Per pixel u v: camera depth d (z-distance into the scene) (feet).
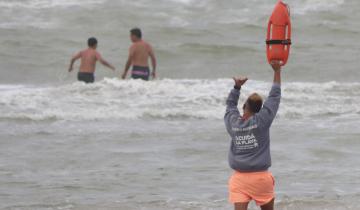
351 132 142.92
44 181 110.73
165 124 151.12
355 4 308.40
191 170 117.39
